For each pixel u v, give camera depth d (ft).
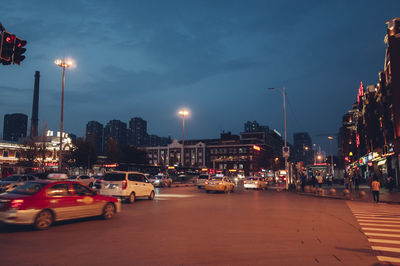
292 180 141.28
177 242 25.62
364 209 54.65
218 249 23.34
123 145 255.50
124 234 28.86
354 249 23.88
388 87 117.60
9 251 22.20
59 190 33.17
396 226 35.42
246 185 130.31
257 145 413.59
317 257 21.33
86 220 37.55
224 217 41.14
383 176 141.49
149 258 20.56
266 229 32.45
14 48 41.86
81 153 201.16
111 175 60.90
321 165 208.44
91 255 21.20
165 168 190.08
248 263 19.67
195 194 89.20
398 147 100.94
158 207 53.06
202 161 435.12
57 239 26.40
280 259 20.70
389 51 108.06
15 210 29.07
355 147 230.68
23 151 174.50
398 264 19.85
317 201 71.15
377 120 144.87
